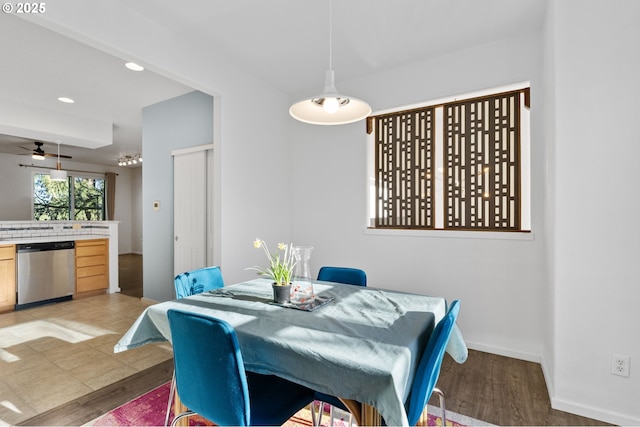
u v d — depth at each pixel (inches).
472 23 99.0
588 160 74.9
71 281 178.7
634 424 70.8
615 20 72.2
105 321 142.1
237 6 91.0
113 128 211.3
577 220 76.4
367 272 134.6
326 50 115.3
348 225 139.8
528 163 108.7
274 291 71.3
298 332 53.4
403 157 129.1
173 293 158.2
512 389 87.6
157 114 163.5
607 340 73.7
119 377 93.6
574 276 76.8
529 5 90.2
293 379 48.5
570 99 76.5
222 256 120.6
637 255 70.9
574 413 76.5
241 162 128.8
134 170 391.5
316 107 75.9
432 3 89.8
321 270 100.2
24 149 277.3
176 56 104.0
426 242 121.9
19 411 77.1
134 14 92.4
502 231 109.4
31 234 180.2
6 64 121.7
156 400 82.0
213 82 116.6
